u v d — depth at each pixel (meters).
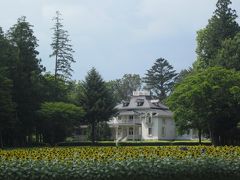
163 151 16.64
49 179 12.86
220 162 14.62
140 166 13.58
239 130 51.69
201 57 65.75
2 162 13.11
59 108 54.03
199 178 14.30
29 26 57.38
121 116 87.00
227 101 49.12
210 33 65.44
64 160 13.76
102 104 63.53
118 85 121.94
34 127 57.22
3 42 53.19
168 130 84.19
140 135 84.19
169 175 13.87
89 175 13.07
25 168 12.87
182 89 50.50
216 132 51.97
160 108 85.88
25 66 55.78
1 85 47.25
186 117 50.22
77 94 65.81
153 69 110.81
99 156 14.45
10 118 48.41
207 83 48.56
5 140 54.00
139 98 88.19
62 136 58.19
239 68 57.44
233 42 58.38
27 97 54.75
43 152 16.64
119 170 13.33
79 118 57.25
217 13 66.12
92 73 64.69
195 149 18.28
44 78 59.44
